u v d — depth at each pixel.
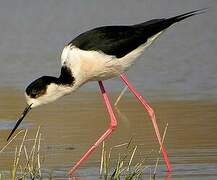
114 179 9.92
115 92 15.48
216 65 17.03
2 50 19.17
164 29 11.39
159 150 11.35
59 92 11.10
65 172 10.47
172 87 15.51
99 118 13.49
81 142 12.01
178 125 12.86
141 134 12.44
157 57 18.11
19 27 21.47
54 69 17.08
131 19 21.64
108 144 11.93
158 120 13.23
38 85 11.05
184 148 11.49
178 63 17.39
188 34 20.41
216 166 10.54
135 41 11.13
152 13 22.28
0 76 16.62
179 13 22.02
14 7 23.34
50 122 13.27
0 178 9.86
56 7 23.39
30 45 19.67
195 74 16.38
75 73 11.05
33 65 17.52
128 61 11.24
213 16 22.14
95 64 11.02
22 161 10.98
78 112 13.97
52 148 11.70
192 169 10.41
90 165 10.86
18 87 15.74
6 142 12.08
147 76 16.41
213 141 11.82
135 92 11.60
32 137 12.31
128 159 11.07
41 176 10.18
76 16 22.38
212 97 14.66
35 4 23.61
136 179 10.02
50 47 19.36
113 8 23.20
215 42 19.31
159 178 10.07
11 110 14.20
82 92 15.65
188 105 14.12
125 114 13.80
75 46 11.05
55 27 21.34
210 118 13.20
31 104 11.11
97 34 11.09
